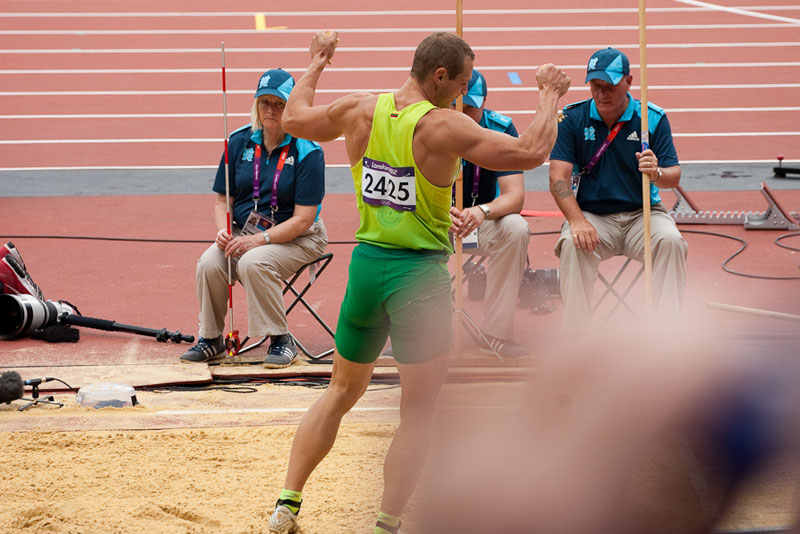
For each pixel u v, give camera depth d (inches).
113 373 917.2
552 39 3051.2
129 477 673.0
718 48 2994.6
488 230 954.1
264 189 972.6
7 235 1469.0
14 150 2086.6
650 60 2876.5
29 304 1016.2
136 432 762.2
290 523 584.7
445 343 564.4
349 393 583.5
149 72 2755.9
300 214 959.0
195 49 2965.1
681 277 936.9
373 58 2869.1
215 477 675.4
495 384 868.0
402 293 551.5
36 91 2581.2
